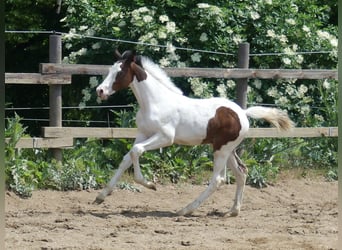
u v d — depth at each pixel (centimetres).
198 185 1466
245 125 1233
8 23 2009
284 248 953
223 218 1199
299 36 1733
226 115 1221
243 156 1534
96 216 1164
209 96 1592
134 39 1658
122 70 1196
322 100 1688
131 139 1485
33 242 960
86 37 1608
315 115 1680
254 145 1575
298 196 1444
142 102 1211
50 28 2048
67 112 1798
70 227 1069
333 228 1101
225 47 1659
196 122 1217
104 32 1683
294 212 1265
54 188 1356
